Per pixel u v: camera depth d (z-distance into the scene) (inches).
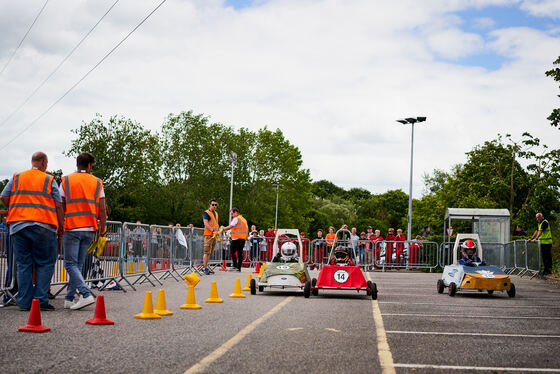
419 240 1160.8
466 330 343.6
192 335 299.3
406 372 225.6
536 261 880.9
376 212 4822.8
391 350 270.4
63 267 480.1
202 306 441.1
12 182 385.4
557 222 1849.2
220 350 258.5
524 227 1772.9
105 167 2662.4
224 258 980.6
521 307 487.2
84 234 404.8
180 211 3009.4
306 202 3230.8
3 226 457.7
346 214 4498.0
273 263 589.6
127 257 573.9
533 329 354.6
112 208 2716.5
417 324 364.8
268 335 304.2
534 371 234.4
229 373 215.9
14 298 413.1
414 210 3245.6
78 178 409.1
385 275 966.4
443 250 1098.7
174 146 3016.7
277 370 222.7
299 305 465.4
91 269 518.6
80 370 217.2
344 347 274.4
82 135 2682.1
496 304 511.8
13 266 418.3
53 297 472.1
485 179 2105.1
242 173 3080.7
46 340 277.1
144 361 234.2
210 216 823.7
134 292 544.1
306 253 1144.2
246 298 517.7
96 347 262.4
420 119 1596.9
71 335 293.0
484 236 1135.6
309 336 304.5
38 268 390.9
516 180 2011.6
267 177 3144.7
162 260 663.1
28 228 379.2
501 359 256.8
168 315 381.1
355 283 554.9
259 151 3169.3
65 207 404.8
